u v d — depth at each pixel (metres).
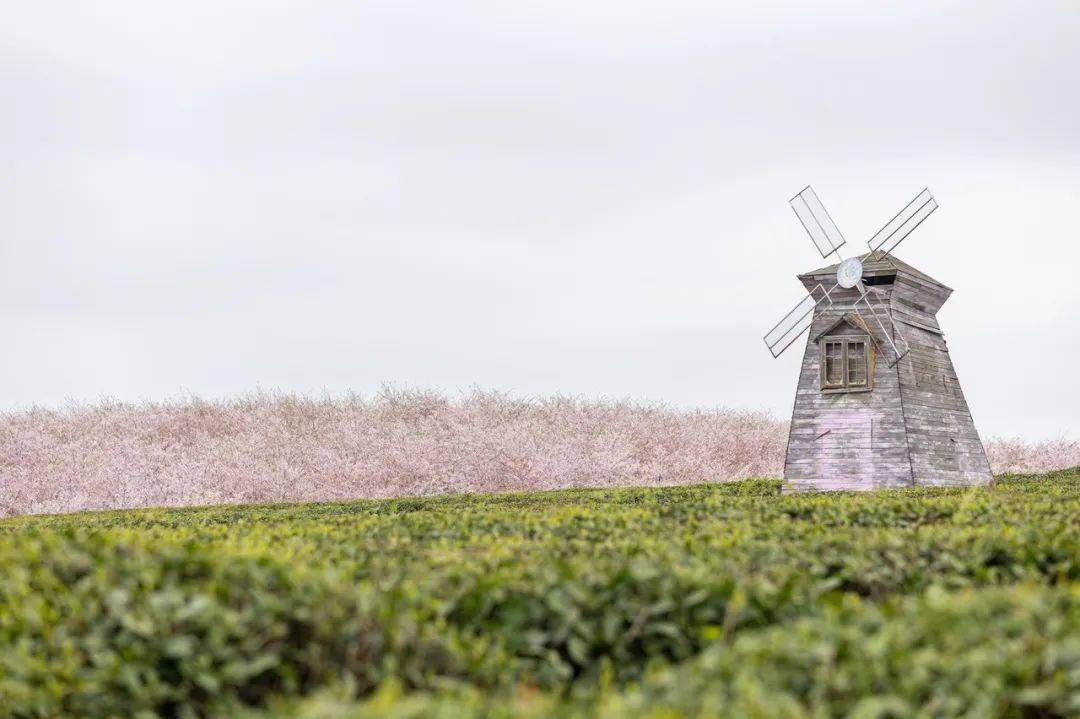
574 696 8.20
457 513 19.81
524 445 56.16
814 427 35.59
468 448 55.84
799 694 7.60
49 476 55.41
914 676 7.52
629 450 56.91
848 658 7.80
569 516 17.72
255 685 9.20
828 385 35.59
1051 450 61.03
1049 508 18.39
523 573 10.33
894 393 34.69
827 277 36.09
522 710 6.89
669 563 10.71
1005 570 12.35
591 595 9.58
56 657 9.45
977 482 36.94
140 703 9.02
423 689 8.62
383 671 8.70
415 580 10.16
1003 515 17.08
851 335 35.50
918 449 34.75
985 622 8.39
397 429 58.69
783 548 12.51
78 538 12.00
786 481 35.62
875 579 11.48
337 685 8.42
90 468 56.19
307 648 9.08
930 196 36.34
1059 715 8.34
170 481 54.75
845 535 13.44
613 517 17.50
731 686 7.22
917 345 36.22
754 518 17.78
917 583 11.64
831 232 36.94
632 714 6.66
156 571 9.92
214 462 56.12
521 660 9.36
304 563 10.80
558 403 63.47
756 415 66.50
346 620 9.05
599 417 62.62
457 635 8.99
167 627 9.12
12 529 28.25
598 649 9.45
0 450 57.31
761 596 9.62
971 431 37.88
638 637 9.50
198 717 9.15
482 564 11.16
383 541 14.37
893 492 28.53
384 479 54.69
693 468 58.19
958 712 7.52
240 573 9.84
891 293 35.31
